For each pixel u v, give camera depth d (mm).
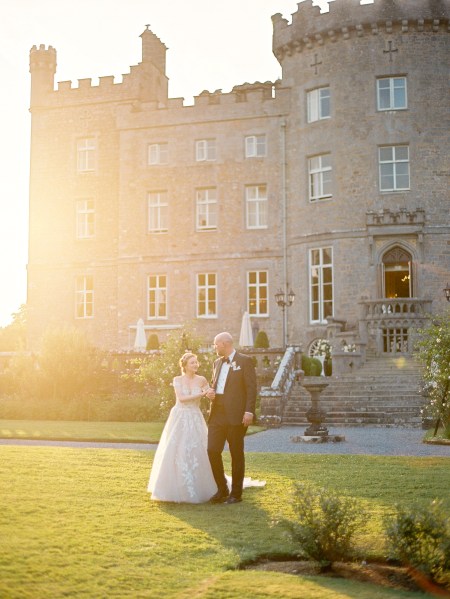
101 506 8297
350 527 6480
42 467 10906
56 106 37750
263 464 11859
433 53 31344
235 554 6477
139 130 36031
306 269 32406
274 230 33656
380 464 11875
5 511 7770
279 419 21281
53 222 37312
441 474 10734
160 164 35688
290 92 33812
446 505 8453
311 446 15562
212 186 34812
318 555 6289
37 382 25016
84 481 9812
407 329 29219
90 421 22453
